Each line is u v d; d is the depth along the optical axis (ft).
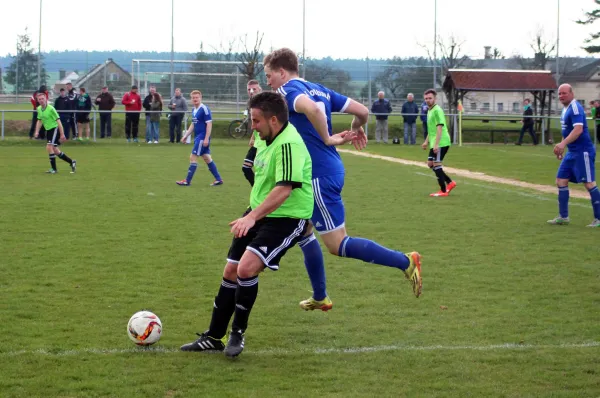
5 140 144.46
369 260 29.32
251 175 35.76
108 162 108.68
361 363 25.77
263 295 35.06
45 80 201.67
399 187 81.87
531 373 24.80
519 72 173.06
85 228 52.85
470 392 23.06
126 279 37.81
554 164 114.21
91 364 25.16
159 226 54.13
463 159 123.54
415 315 31.86
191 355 26.45
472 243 48.70
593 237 50.96
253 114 25.53
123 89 203.21
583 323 30.73
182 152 130.11
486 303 33.88
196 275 38.99
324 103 30.04
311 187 26.78
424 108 161.27
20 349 26.58
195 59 207.72
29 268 39.96
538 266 41.73
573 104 54.80
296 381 23.93
